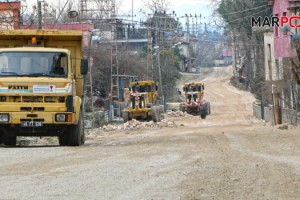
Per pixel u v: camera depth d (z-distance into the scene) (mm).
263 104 92500
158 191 15930
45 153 27844
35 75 32344
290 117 69875
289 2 68750
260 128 57625
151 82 89125
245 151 27672
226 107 138375
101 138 49688
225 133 45312
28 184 17469
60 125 32844
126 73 114438
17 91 31812
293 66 63375
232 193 15594
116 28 108188
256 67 118562
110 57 102375
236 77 189125
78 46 35531
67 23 84250
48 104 32031
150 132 60094
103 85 104250
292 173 19156
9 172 20438
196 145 31641
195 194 15430
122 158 24719
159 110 89125
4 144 35719
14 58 32562
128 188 16516
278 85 72250
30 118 31891
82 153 27719
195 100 114188
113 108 97375
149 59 123688
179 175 18906
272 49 87062
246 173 19266
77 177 18828
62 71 32594
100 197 15172
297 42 62875
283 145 31047
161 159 23938
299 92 71062
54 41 35438
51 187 16875
